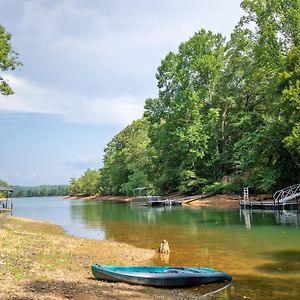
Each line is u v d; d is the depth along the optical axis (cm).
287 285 1168
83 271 1342
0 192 5869
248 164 4625
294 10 3909
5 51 2894
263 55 4191
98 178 13862
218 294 1089
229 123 6250
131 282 1173
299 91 3512
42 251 1681
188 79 6469
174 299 1033
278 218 3119
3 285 1034
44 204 9762
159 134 6738
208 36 6556
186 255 1691
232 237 2162
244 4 4325
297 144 3466
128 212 4759
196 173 6488
